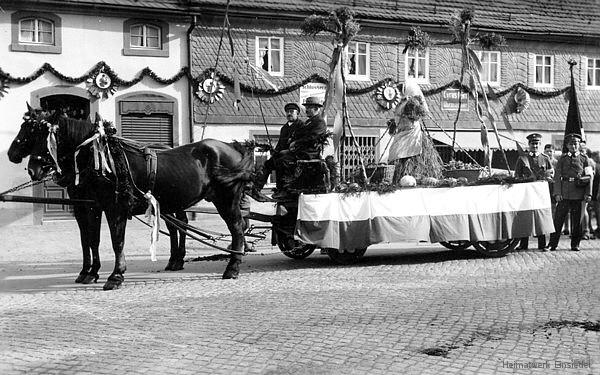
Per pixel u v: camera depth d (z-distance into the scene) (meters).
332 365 6.57
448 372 6.32
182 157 11.27
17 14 19.45
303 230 12.16
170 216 11.61
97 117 10.72
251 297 9.78
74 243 16.72
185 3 21.16
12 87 19.47
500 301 9.24
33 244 16.58
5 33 19.36
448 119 24.50
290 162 12.51
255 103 22.00
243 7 21.62
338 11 14.15
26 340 7.66
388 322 8.16
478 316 8.40
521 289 10.09
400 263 12.88
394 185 12.66
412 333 7.65
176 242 12.64
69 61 20.00
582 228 15.21
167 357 6.90
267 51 22.30
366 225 12.41
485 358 6.72
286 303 9.31
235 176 11.73
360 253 12.88
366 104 23.45
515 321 8.12
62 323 8.44
